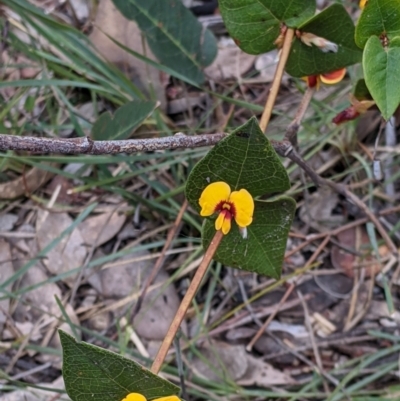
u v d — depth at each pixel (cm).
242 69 39
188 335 32
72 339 15
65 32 35
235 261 21
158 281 33
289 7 22
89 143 19
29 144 18
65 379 17
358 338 32
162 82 37
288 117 35
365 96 24
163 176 36
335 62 23
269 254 21
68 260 34
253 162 18
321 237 34
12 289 33
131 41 37
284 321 33
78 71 37
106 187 33
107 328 33
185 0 40
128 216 35
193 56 34
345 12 22
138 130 36
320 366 31
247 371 31
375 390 31
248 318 33
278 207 20
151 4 33
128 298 33
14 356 32
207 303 32
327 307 33
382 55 18
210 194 18
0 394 31
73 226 33
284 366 32
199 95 38
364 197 35
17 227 35
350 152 35
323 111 36
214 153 18
